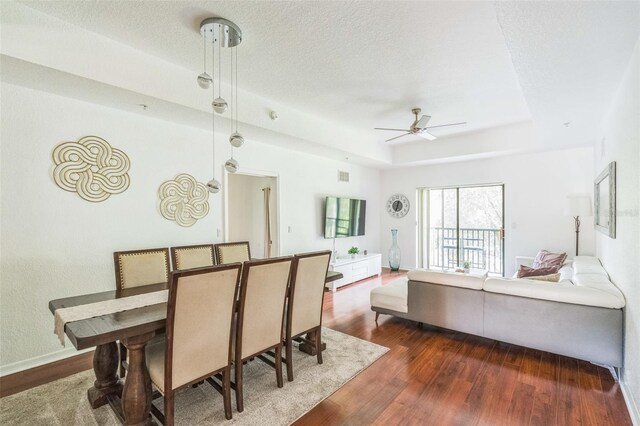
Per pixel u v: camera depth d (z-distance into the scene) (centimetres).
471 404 214
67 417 204
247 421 199
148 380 188
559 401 216
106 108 311
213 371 195
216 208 407
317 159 571
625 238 238
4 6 212
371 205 721
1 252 255
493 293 296
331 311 420
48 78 247
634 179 208
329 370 262
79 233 294
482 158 598
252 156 453
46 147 275
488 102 401
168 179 359
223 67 307
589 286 265
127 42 263
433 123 495
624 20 173
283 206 504
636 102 201
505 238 589
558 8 164
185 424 196
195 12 222
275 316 231
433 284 331
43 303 275
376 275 655
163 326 184
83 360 282
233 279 198
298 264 245
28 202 267
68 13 225
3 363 257
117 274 273
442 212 700
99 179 306
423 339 325
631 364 213
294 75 324
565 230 530
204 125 374
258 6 214
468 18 227
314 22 232
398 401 219
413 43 262
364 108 423
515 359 278
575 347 257
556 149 523
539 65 228
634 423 192
